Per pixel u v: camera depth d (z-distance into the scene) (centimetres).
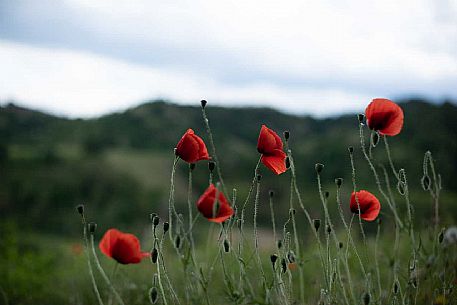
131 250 327
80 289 631
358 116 309
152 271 661
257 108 8688
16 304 639
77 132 7088
